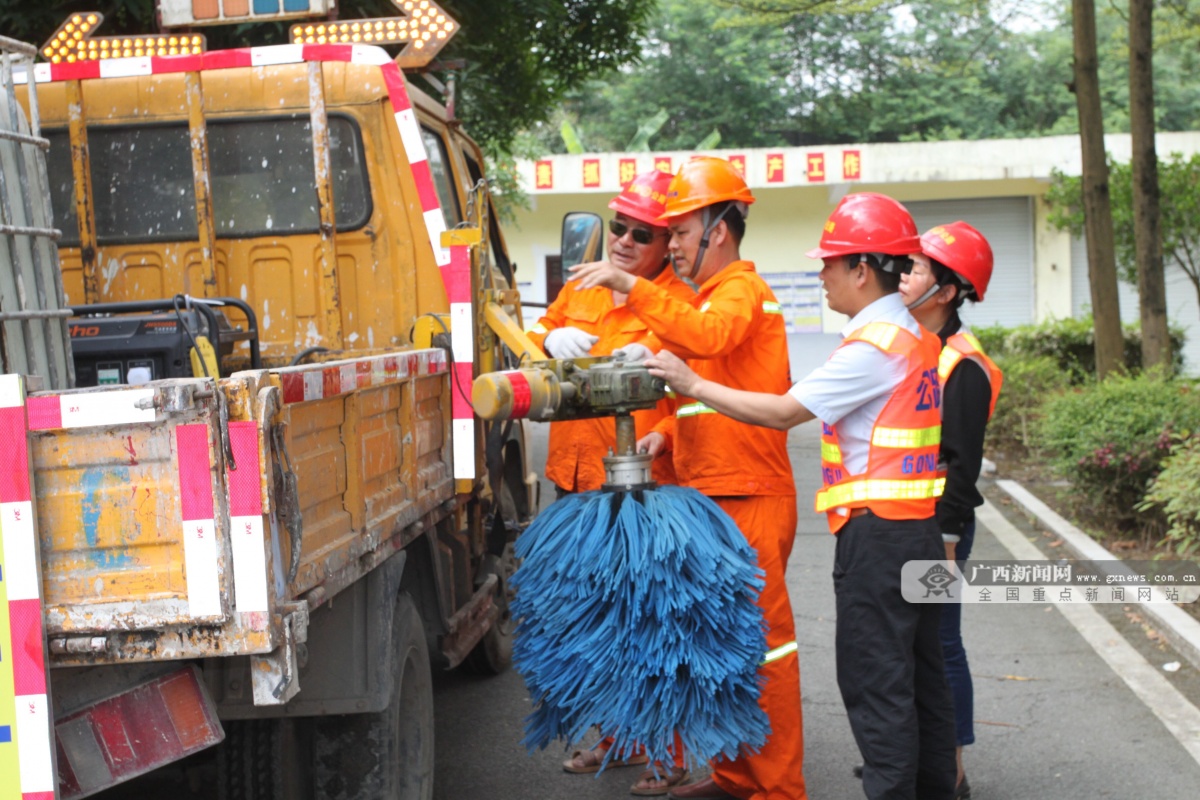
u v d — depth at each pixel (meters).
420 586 4.08
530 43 12.07
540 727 3.43
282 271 4.91
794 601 7.03
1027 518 9.20
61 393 2.33
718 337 3.61
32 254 3.20
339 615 3.25
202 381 2.36
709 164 3.97
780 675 3.86
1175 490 6.64
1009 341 18.20
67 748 2.42
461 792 4.45
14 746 2.33
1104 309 11.38
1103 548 7.73
